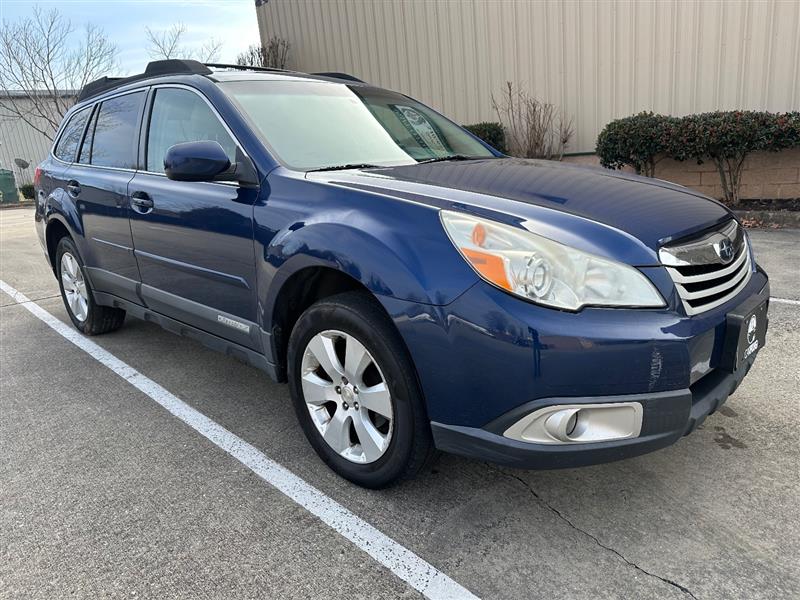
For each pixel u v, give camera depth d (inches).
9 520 94.0
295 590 77.7
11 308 224.5
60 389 144.9
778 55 300.7
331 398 99.1
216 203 111.9
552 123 377.4
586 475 99.8
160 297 134.6
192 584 79.2
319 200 96.5
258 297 105.6
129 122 146.3
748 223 286.8
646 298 77.1
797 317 163.9
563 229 79.8
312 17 492.4
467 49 404.8
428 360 81.0
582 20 353.4
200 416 127.7
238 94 120.8
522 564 80.5
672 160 330.3
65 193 167.3
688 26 321.1
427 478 100.7
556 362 73.8
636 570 78.4
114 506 96.6
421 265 81.0
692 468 100.0
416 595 76.1
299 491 98.9
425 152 129.5
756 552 80.5
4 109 1026.1
